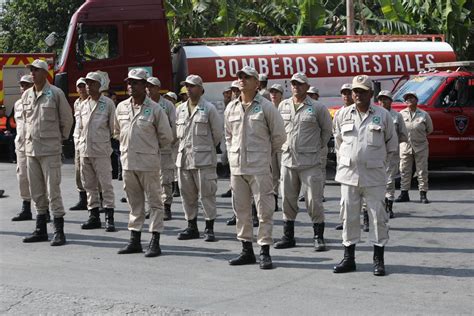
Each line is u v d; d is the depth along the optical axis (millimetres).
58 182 9625
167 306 6566
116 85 18328
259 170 8117
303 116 9188
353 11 22281
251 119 8164
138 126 8789
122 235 10289
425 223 11000
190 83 9828
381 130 7762
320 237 9148
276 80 18391
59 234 9609
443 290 7090
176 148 11523
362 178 7746
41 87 9719
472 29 24797
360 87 7742
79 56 18141
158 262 8500
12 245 9602
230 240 9906
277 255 8867
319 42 19484
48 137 9602
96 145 10586
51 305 6652
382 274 7715
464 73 15352
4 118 21234
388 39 19922
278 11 23375
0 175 17750
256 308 6492
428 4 23922
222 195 14148
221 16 22578
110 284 7402
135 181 8883
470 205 12727
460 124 15148
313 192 9086
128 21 18328
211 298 6836
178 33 24219
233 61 18281
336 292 7043
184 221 11484
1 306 6648
